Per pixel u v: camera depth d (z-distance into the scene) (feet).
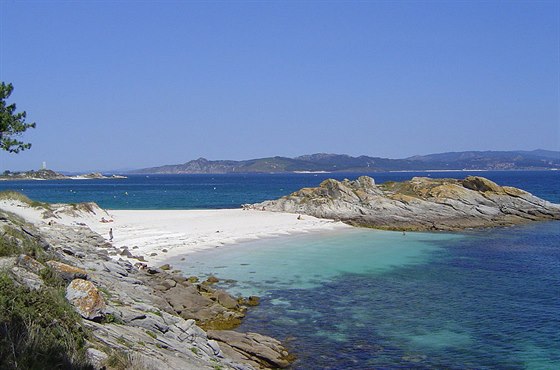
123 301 54.95
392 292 90.22
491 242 157.99
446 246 148.25
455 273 107.65
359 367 57.11
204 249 128.36
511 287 95.09
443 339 66.49
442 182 244.63
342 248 138.31
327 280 98.58
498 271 110.42
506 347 64.08
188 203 307.99
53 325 34.68
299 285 93.91
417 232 182.39
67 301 40.88
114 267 78.28
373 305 81.61
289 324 71.46
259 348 59.06
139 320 49.06
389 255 129.29
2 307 32.60
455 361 59.41
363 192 228.84
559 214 221.25
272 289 90.48
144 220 177.88
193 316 70.64
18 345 29.76
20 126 63.82
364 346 63.57
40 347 30.68
